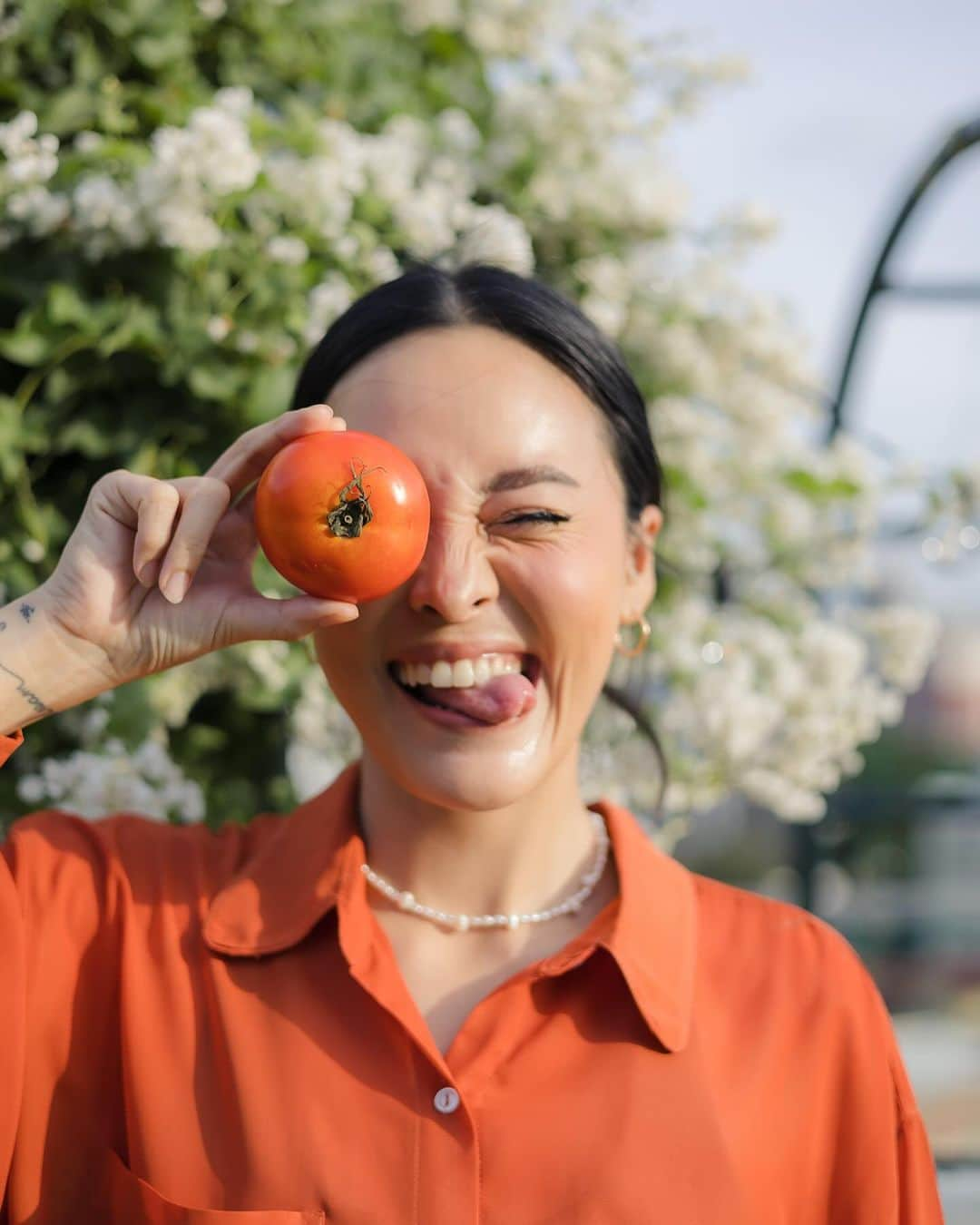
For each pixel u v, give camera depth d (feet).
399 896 5.20
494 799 4.80
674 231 8.32
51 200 6.34
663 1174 4.54
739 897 5.45
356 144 7.02
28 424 6.59
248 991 4.92
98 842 5.39
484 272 5.18
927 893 22.80
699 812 8.91
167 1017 4.90
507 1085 4.65
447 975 5.08
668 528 8.21
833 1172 4.99
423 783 4.83
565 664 4.93
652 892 5.20
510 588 4.84
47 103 7.02
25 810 6.76
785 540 9.03
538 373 4.96
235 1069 4.73
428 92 8.32
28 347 6.48
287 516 4.31
